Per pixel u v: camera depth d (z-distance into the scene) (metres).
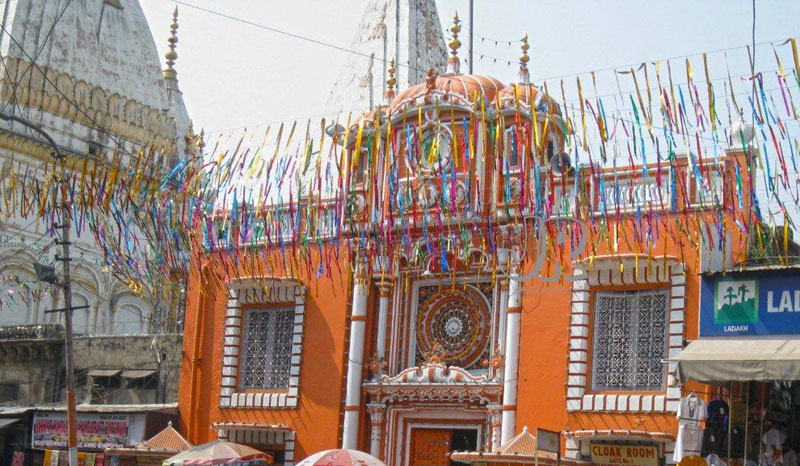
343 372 28.73
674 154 22.12
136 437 30.83
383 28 50.00
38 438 32.91
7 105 42.53
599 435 24.17
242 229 30.30
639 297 25.00
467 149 28.02
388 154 26.59
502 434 25.91
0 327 37.84
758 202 22.39
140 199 30.31
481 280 28.11
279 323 30.33
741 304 22.28
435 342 28.50
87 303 44.69
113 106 47.06
